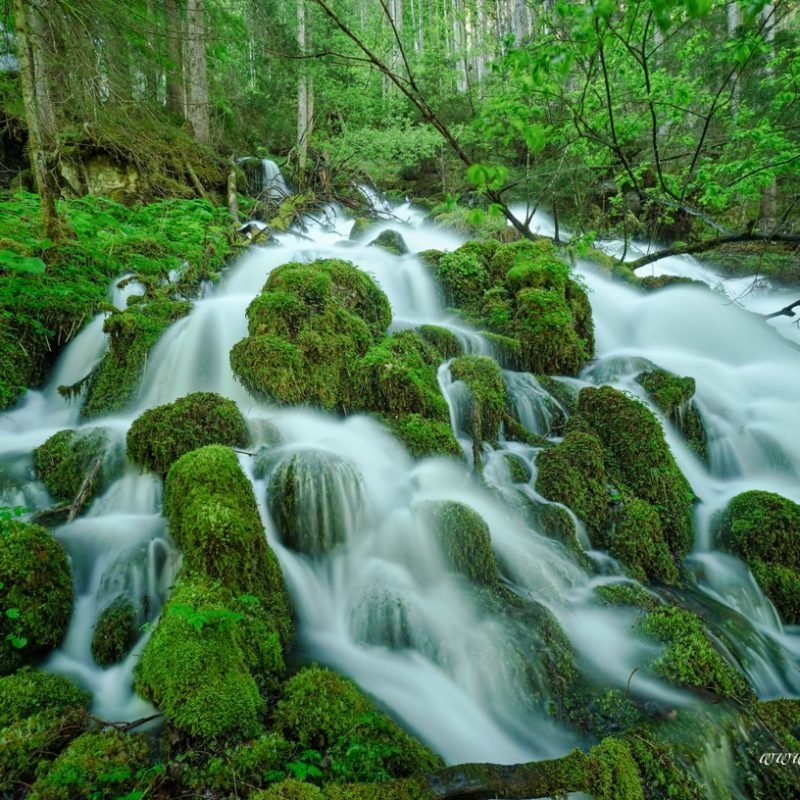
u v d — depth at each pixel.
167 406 4.39
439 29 17.38
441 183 18.33
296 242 11.21
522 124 2.84
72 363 6.10
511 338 6.65
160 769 2.19
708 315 8.44
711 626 3.73
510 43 4.56
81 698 2.71
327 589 3.73
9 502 4.11
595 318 8.38
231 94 17.84
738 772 2.74
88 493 4.18
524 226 4.01
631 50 3.46
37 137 6.48
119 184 10.62
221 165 13.38
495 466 4.90
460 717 2.96
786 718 3.01
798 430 5.90
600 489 4.70
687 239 14.05
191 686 2.39
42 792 2.06
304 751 2.33
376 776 2.26
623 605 3.80
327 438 4.68
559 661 3.26
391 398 5.10
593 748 2.54
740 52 4.28
